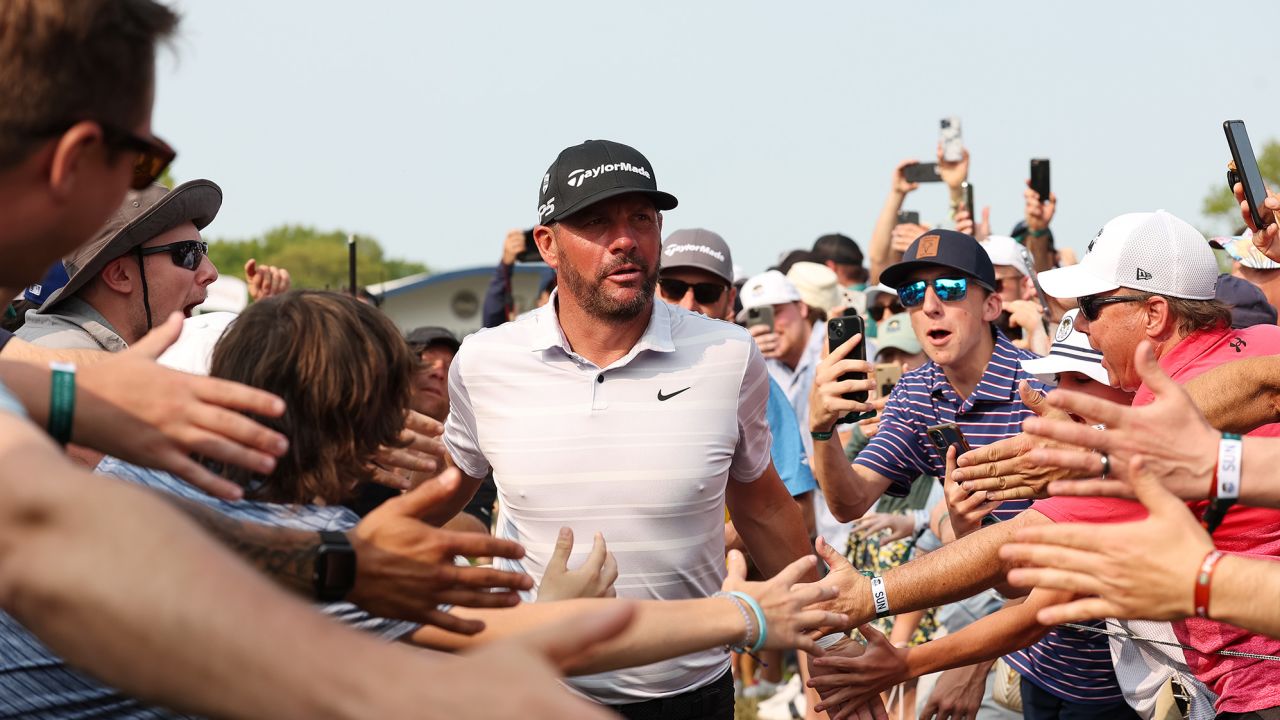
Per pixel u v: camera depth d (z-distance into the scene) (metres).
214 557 0.95
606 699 3.35
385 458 2.24
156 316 4.02
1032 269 6.67
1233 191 4.03
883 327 6.89
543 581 2.42
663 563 3.34
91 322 3.85
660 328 3.46
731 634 2.37
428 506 1.90
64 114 1.22
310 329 2.09
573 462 3.35
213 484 1.55
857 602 3.20
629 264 3.37
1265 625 1.94
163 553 0.93
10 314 4.71
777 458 5.02
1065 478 3.00
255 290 5.89
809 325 8.02
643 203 3.40
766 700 7.52
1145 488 2.03
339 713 0.93
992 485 3.12
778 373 7.13
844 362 4.23
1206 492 2.17
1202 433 2.18
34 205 1.26
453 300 23.64
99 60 1.24
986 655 3.35
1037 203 7.35
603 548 2.47
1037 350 5.96
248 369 2.07
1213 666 3.25
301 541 1.83
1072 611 2.08
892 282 4.75
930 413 4.69
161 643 0.91
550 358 3.44
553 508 3.37
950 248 4.58
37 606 0.94
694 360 3.43
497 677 0.95
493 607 1.94
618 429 3.36
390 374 2.16
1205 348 3.42
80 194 1.28
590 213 3.37
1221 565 1.96
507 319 8.25
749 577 5.02
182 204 4.02
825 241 9.57
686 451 3.35
